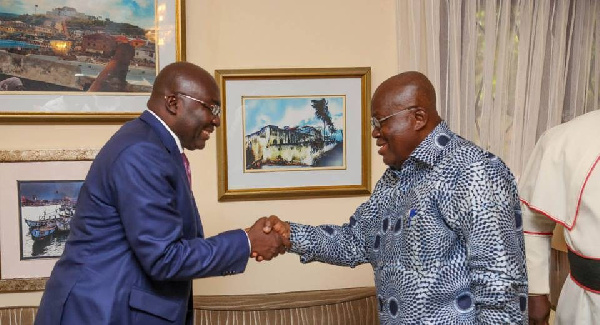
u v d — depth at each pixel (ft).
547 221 6.56
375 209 5.93
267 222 6.08
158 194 5.11
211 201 8.38
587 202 6.04
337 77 8.43
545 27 8.57
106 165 5.20
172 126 5.50
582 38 8.69
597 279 6.06
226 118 8.25
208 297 8.00
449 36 8.36
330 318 7.89
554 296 8.82
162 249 5.01
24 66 7.83
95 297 5.16
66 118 7.91
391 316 5.32
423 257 5.05
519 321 4.83
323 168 8.52
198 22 8.19
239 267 5.68
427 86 5.33
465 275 5.04
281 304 7.91
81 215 5.36
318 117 8.45
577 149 6.21
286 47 8.38
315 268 8.73
